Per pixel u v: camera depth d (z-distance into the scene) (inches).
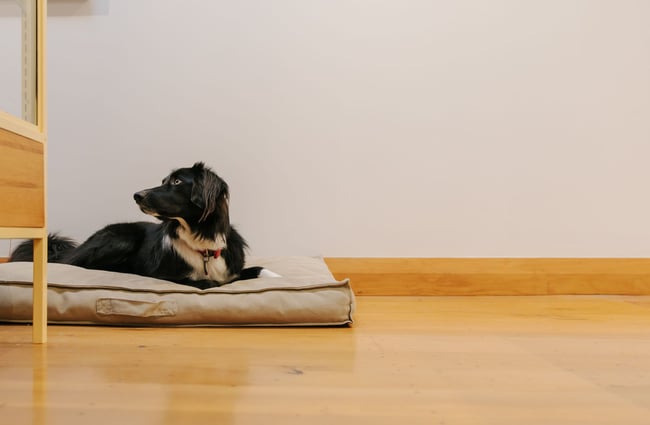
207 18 102.1
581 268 103.9
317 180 103.5
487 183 104.3
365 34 103.3
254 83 102.9
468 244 104.3
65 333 61.2
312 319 65.9
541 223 104.5
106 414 33.5
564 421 33.5
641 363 48.9
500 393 39.2
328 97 103.3
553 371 45.8
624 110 104.6
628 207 105.0
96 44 101.1
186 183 78.0
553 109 104.3
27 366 45.5
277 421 32.6
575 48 104.2
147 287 67.0
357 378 42.7
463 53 103.8
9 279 68.3
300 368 45.7
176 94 102.3
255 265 91.1
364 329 65.5
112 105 101.5
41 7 55.5
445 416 34.1
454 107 104.0
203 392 38.4
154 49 101.7
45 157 55.7
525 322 71.1
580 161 104.7
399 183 103.9
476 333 63.0
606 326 68.3
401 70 103.5
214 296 65.8
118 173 102.0
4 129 47.1
